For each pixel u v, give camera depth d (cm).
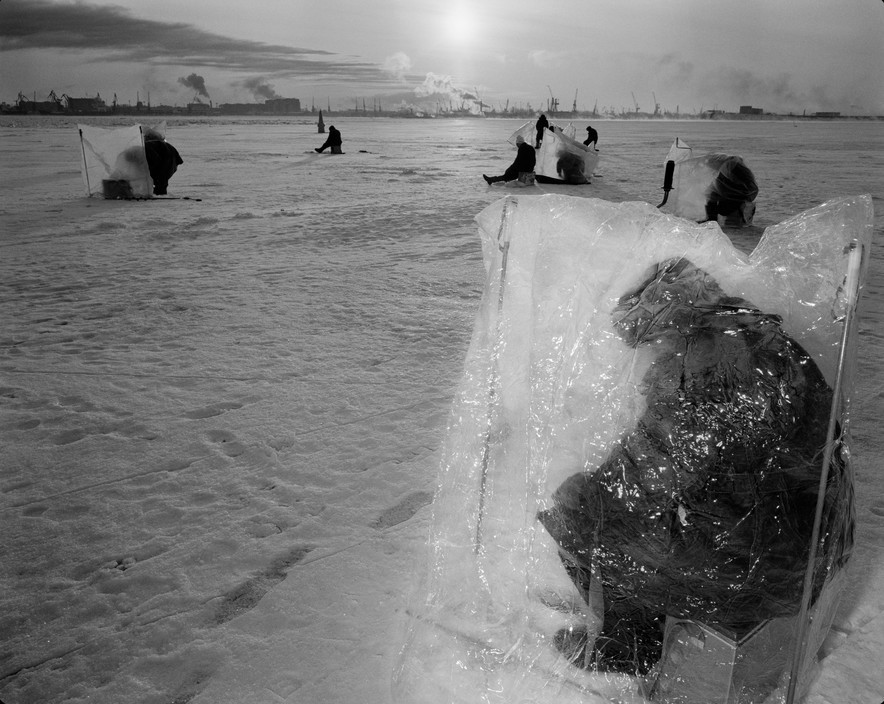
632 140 4966
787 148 3772
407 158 3130
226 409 490
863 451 411
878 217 1273
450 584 246
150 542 338
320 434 447
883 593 284
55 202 1658
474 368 250
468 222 1314
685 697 211
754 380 204
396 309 740
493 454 244
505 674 227
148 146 1747
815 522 198
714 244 230
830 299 223
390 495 372
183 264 994
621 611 216
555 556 228
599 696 220
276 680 248
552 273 233
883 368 549
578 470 217
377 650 260
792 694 208
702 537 199
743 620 205
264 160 3005
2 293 837
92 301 796
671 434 203
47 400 514
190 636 274
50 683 254
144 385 539
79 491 387
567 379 224
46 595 302
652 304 221
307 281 877
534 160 1914
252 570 313
